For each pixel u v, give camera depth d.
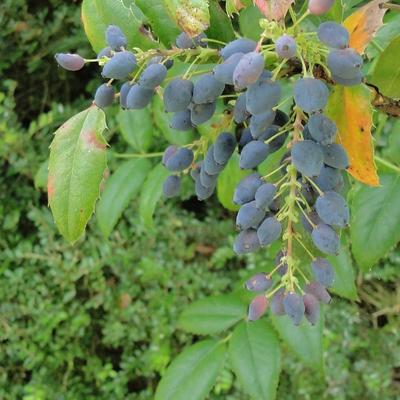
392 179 0.45
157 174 0.54
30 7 1.11
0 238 0.97
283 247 0.35
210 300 0.54
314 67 0.32
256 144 0.33
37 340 0.89
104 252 0.90
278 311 0.35
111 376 0.89
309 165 0.31
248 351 0.50
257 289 0.35
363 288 0.90
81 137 0.35
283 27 0.30
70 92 1.12
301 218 0.34
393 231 0.45
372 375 0.85
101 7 0.37
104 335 0.94
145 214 0.53
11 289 0.90
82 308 0.90
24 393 0.90
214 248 0.96
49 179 0.35
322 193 0.32
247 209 0.33
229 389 0.89
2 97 0.96
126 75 0.32
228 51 0.31
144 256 0.91
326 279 0.34
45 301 0.89
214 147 0.34
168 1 0.32
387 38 0.43
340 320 0.86
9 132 0.93
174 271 0.91
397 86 0.35
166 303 0.89
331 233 0.32
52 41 1.05
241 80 0.29
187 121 0.34
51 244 0.91
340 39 0.29
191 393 0.50
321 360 0.48
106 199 0.54
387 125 0.72
